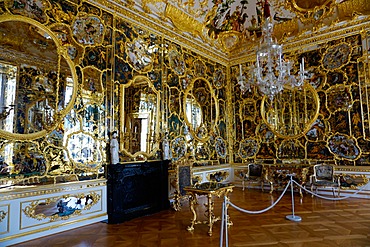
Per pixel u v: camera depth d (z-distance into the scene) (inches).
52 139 187.2
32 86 179.5
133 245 157.8
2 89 165.3
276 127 345.1
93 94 216.1
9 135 165.5
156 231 185.3
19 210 166.1
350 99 294.5
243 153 370.3
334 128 303.0
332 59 309.4
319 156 311.1
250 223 198.2
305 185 313.9
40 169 179.2
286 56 343.3
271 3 318.7
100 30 226.7
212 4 312.3
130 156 237.5
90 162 209.2
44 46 188.2
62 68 197.0
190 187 194.5
